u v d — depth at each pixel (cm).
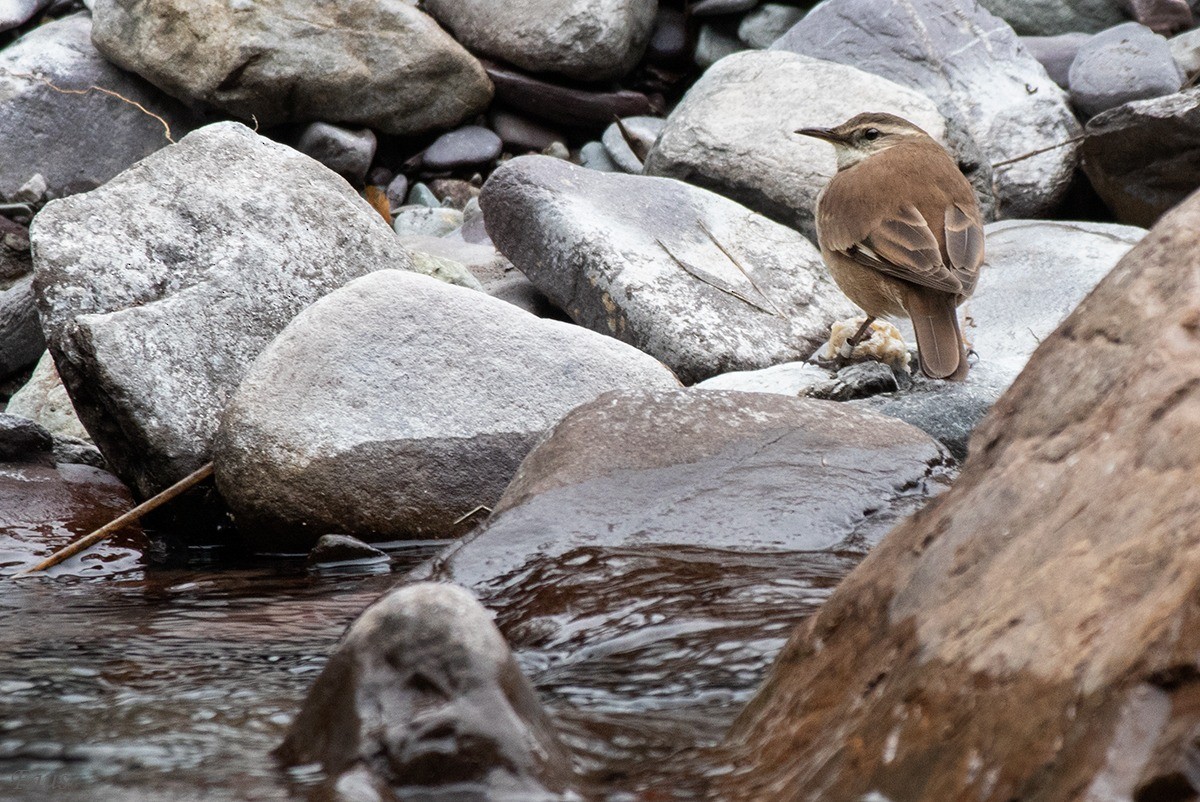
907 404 1247
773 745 512
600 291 1562
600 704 652
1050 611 438
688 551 895
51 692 718
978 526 503
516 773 478
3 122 1967
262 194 1440
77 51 2023
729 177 1802
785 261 1652
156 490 1262
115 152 2017
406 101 2056
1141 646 396
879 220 1362
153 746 595
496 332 1263
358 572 1101
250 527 1195
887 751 447
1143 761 372
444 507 1198
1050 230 1681
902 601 509
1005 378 1306
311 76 1983
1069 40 2111
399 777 476
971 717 428
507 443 1216
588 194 1645
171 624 911
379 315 1244
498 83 2120
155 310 1301
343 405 1199
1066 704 403
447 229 1966
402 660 496
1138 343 509
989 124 1953
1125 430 482
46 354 1544
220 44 1945
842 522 952
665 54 2216
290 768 518
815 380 1355
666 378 1287
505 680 494
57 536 1192
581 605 809
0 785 543
